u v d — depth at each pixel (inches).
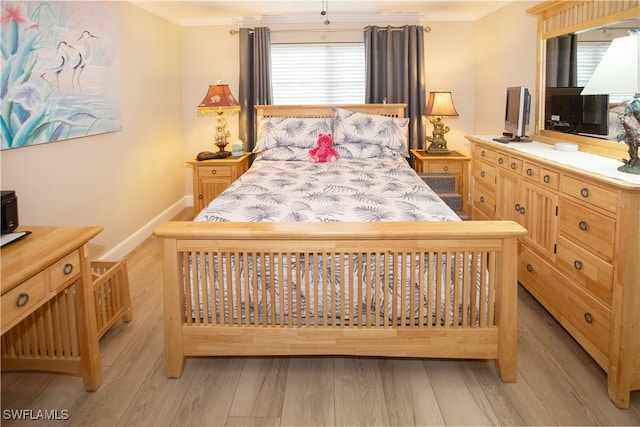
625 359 71.7
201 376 83.3
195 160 176.2
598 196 78.3
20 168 98.0
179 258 80.3
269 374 83.9
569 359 87.2
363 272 82.7
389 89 194.4
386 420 71.1
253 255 78.8
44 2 102.3
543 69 135.7
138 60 156.6
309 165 152.0
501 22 170.7
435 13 193.9
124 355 90.1
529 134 150.0
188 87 202.4
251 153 188.1
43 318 79.2
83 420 71.6
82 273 74.7
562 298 93.1
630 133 79.0
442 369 84.9
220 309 81.0
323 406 74.6
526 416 71.6
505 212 124.3
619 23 99.7
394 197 106.3
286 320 83.6
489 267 78.0
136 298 115.8
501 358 79.6
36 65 100.2
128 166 149.6
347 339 80.3
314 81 200.4
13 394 78.2
